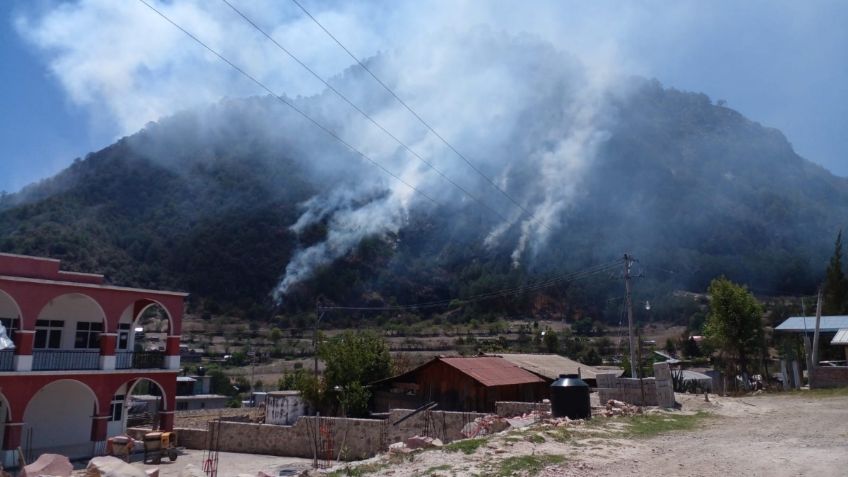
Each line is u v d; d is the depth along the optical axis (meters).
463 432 20.05
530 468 11.80
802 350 44.31
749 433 16.64
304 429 28.28
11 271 29.27
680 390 34.44
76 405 32.53
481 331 101.19
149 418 40.84
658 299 116.00
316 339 45.12
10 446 26.84
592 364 71.12
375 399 35.41
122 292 32.16
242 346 98.00
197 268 133.88
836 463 11.90
